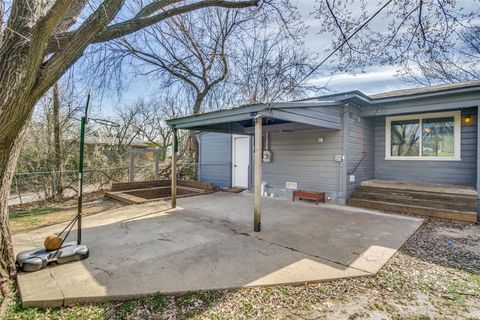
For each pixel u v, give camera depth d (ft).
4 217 8.90
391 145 25.67
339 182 22.74
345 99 21.47
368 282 9.12
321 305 7.79
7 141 8.27
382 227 15.75
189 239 13.42
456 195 18.94
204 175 37.70
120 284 8.64
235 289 8.52
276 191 27.20
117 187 28.25
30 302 7.54
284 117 16.52
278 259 10.85
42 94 7.99
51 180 27.25
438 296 8.25
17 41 7.84
